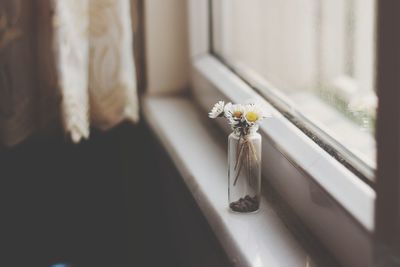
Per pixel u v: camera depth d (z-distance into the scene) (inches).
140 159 46.0
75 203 45.9
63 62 40.8
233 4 45.6
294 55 45.2
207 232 34.5
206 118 43.7
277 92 38.8
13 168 45.0
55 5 40.3
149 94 47.6
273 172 34.8
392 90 24.0
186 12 46.4
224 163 38.0
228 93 39.4
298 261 29.5
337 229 28.8
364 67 38.6
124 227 46.4
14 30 41.8
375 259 25.1
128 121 45.4
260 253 30.0
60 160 45.2
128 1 42.4
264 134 35.0
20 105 42.6
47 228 46.0
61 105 41.8
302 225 31.9
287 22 45.8
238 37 45.9
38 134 44.0
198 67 44.6
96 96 43.1
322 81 42.8
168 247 43.3
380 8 24.0
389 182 24.5
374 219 25.1
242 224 32.3
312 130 33.9
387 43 23.9
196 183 36.2
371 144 33.3
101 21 42.2
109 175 45.8
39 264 46.2
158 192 44.4
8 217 45.6
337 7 41.7
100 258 46.6
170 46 46.9
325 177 29.7
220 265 32.9
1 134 43.0
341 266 28.8
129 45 42.9
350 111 38.0
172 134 41.5
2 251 45.9
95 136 45.2
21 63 42.2
